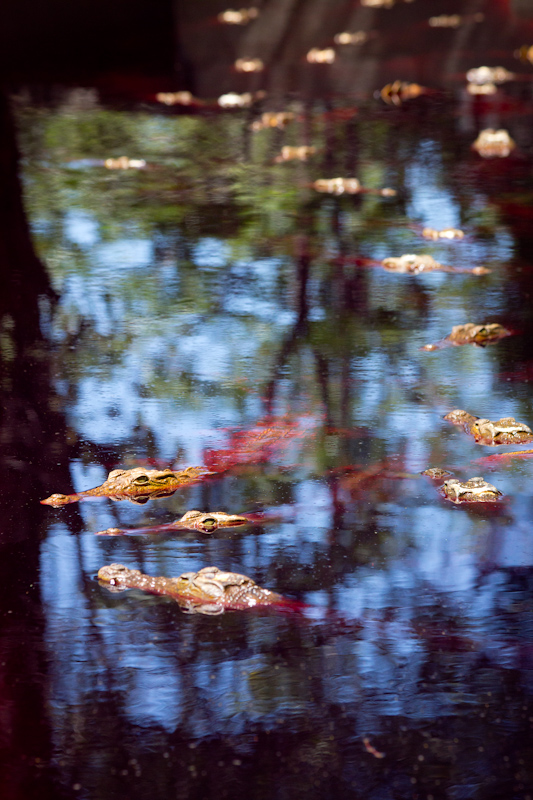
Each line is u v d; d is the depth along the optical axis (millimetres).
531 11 39750
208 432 9656
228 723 5770
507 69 31500
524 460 8969
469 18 39406
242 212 17984
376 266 15023
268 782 5352
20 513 8148
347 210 18078
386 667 6203
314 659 6277
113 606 6852
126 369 11336
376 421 9852
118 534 7793
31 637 6539
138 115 26328
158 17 39531
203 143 23359
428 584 7062
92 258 15578
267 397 10500
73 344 12164
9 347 12094
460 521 7902
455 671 6168
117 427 9812
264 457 9109
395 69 31984
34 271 14977
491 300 13492
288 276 14609
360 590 6992
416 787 5289
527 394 10453
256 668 6215
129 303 13594
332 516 8016
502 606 6789
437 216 17625
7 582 7160
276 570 7250
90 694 6016
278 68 32531
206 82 30484
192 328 12648
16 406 10359
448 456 9070
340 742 5609
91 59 33656
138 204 18609
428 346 11891
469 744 5582
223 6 41562
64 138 23984
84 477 8797
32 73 31703
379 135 23875
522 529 7762
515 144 22594
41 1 37812
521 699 5918
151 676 6156
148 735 5703
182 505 8266
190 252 15828
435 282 14297
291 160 21797
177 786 5324
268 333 12430
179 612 6777
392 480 8609
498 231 16734
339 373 11125
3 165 21672
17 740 5664
